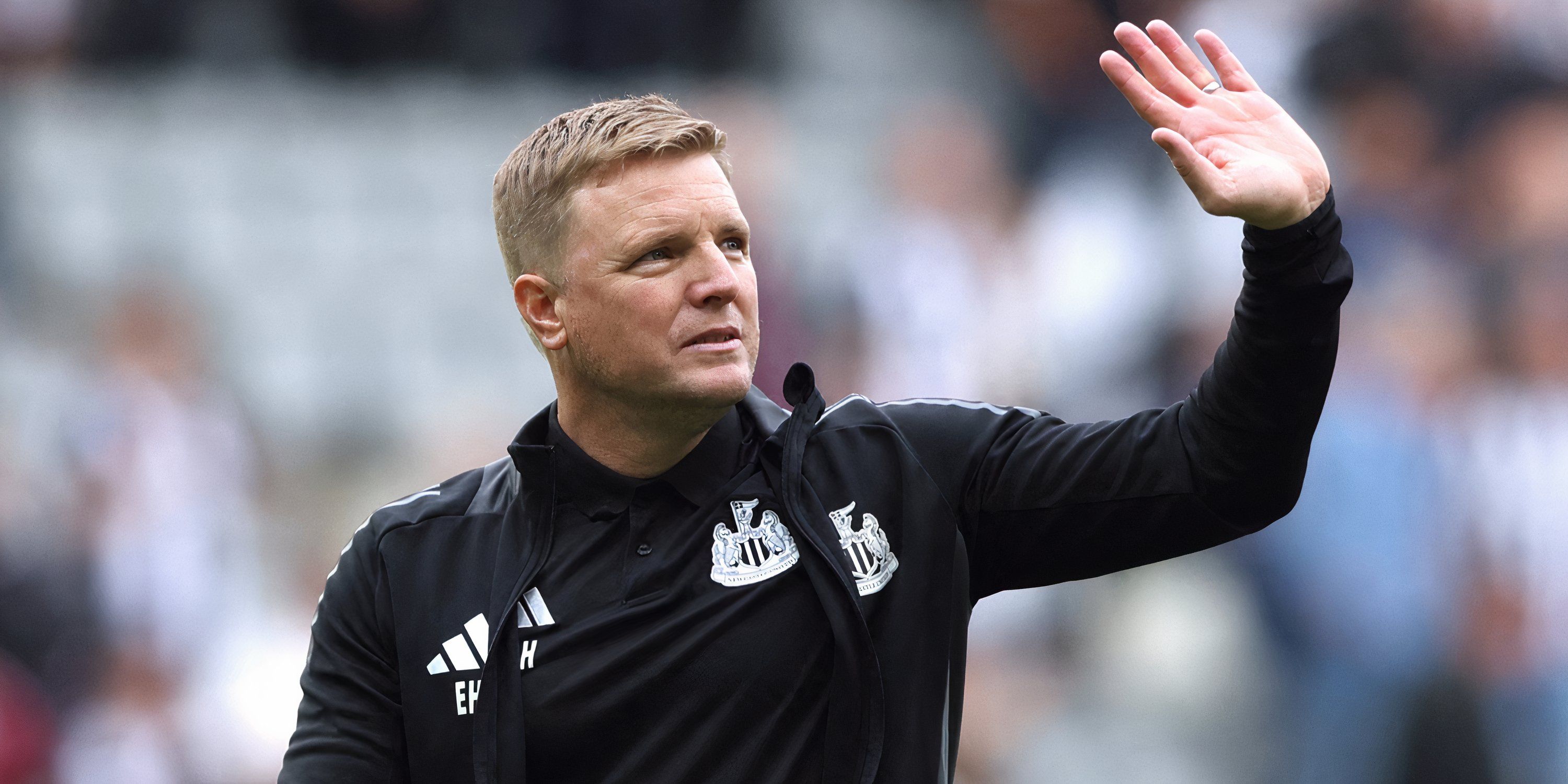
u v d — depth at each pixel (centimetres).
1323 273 650
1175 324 2720
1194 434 687
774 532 714
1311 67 3008
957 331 2775
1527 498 2438
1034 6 3259
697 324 693
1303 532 2330
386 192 3000
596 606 705
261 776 2244
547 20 3136
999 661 2314
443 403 2780
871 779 676
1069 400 2745
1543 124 2933
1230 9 3172
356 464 2659
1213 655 2297
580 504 725
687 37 3183
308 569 2472
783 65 3231
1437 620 2323
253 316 2830
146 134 2938
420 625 723
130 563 2342
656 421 713
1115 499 704
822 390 2688
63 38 2988
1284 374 659
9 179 2844
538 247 724
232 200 2930
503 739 693
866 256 2827
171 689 2289
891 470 730
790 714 691
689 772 683
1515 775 2305
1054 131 3167
